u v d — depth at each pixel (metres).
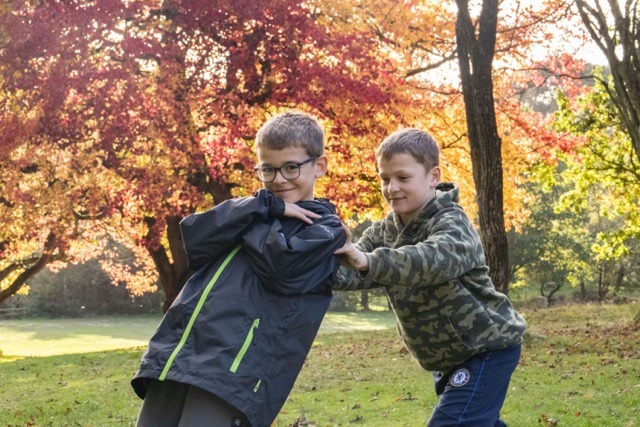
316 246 2.69
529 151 18.39
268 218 2.76
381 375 10.70
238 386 2.51
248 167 15.99
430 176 3.42
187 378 2.49
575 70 16.92
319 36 15.60
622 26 13.55
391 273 3.00
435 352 3.49
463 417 3.34
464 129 18.31
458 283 3.37
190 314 2.61
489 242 11.94
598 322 18.64
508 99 18.17
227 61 16.14
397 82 16.39
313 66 15.59
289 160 2.93
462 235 3.23
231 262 2.71
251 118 16.25
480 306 3.40
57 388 11.31
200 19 15.49
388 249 3.03
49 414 8.65
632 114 13.74
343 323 40.16
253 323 2.61
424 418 7.41
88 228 22.12
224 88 16.50
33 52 14.14
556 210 25.53
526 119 18.33
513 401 7.98
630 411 7.32
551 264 41.75
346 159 16.69
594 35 13.90
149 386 2.75
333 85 15.48
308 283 2.71
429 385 9.54
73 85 14.66
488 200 11.95
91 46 15.93
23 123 14.18
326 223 2.83
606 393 8.31
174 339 2.61
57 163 17.03
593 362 10.95
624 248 25.53
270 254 2.62
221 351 2.54
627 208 25.03
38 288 45.59
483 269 3.43
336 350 14.57
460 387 3.41
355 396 8.96
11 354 25.05
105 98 15.28
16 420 8.29
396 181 3.38
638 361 10.95
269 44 15.63
